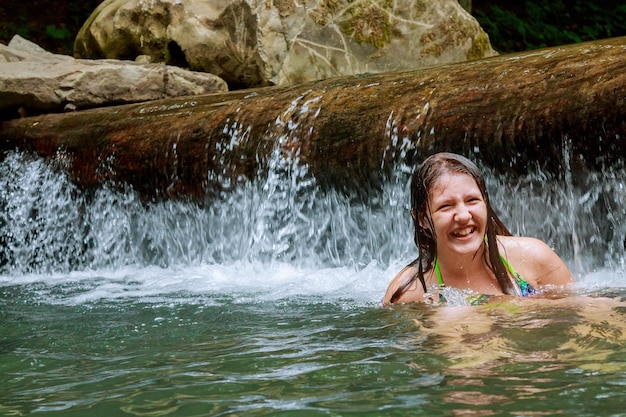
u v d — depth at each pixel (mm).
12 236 6531
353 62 7633
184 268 5492
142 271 5664
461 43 7863
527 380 2053
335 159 4777
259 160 5164
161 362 2629
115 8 8148
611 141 3695
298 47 7590
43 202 6387
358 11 7645
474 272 3223
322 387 2162
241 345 2820
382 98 4734
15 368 2678
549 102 3924
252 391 2172
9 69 6906
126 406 2107
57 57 7781
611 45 4141
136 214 5934
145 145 5781
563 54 4219
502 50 13414
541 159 3984
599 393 1911
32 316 3863
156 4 7789
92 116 6344
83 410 2096
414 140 4426
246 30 7559
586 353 2260
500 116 4109
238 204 5320
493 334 2541
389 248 4652
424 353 2424
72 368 2631
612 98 3666
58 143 6352
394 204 4582
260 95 5656
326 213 4910
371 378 2209
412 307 3174
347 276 4527
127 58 8055
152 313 3732
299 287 4281
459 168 3141
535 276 3279
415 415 1856
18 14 13484
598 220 3877
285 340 2855
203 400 2115
